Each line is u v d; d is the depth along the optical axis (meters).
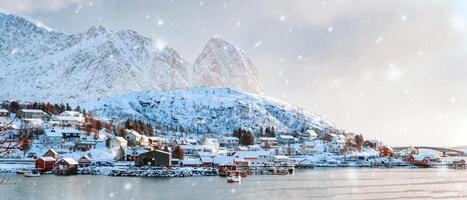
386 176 139.12
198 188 101.44
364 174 147.62
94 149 176.50
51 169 139.50
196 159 161.00
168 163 150.88
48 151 150.25
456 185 111.19
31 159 152.38
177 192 93.81
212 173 141.75
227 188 101.56
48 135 178.25
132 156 168.88
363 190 99.19
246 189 99.94
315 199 85.44
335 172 157.25
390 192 96.00
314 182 116.62
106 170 137.38
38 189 95.06
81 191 93.06
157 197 86.19
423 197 88.81
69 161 140.62
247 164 159.25
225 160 156.75
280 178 129.62
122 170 135.50
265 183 113.56
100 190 95.31
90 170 138.38
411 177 135.88
